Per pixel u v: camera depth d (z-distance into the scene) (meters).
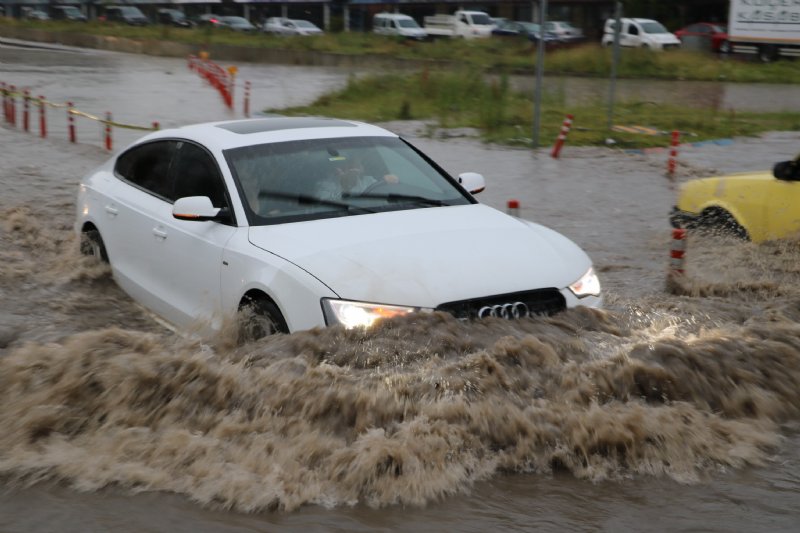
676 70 69.50
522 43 83.50
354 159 11.16
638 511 6.84
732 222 16.17
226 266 9.97
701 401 8.33
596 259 16.86
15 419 7.90
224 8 134.25
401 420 7.72
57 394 8.12
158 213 11.59
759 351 8.86
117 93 55.16
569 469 7.43
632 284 14.55
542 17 34.38
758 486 7.22
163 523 6.62
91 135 36.41
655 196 24.88
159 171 12.13
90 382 8.16
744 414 8.34
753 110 48.59
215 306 10.20
